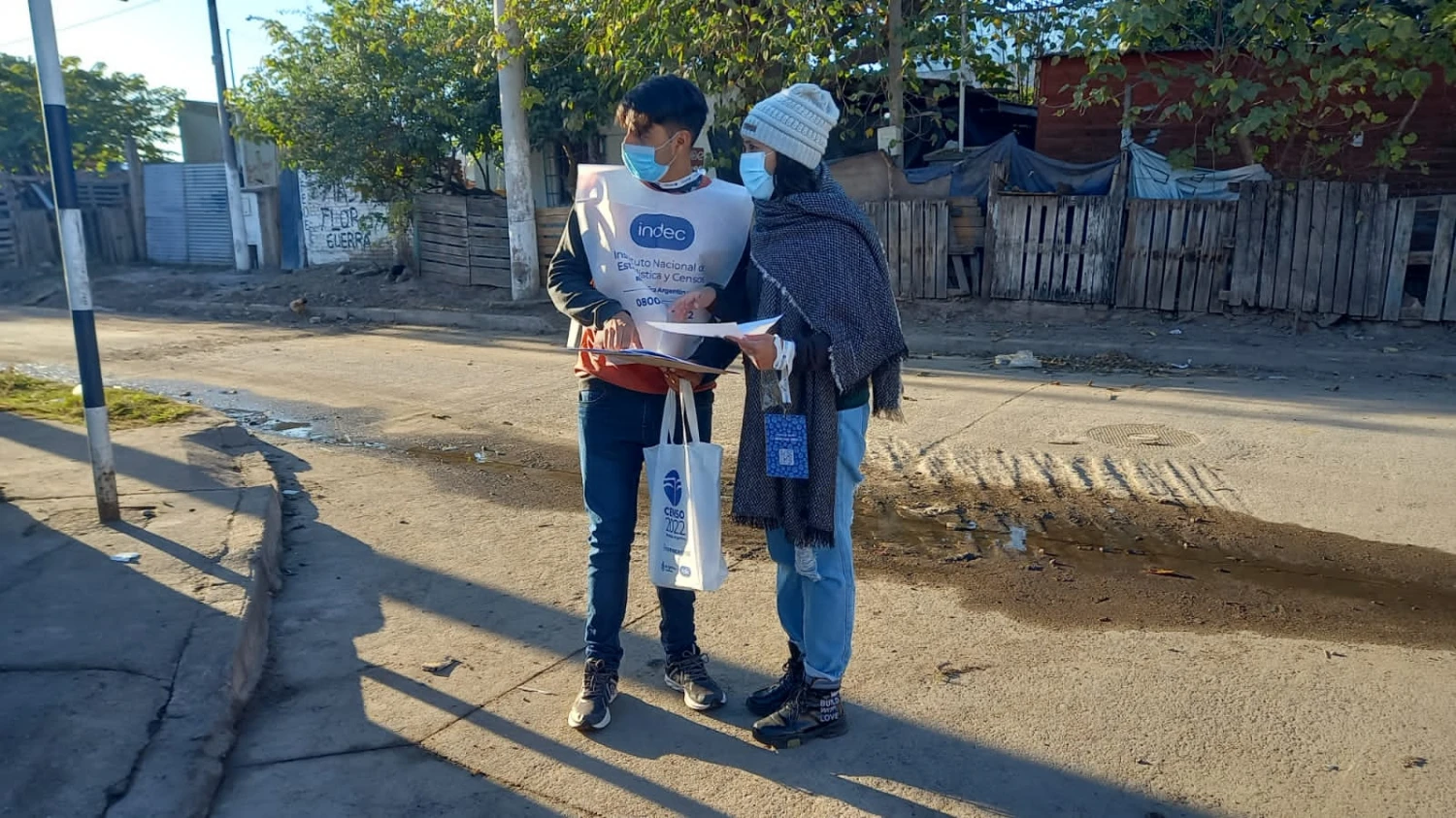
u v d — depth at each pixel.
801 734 3.18
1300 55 10.23
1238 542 4.96
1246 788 2.92
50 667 3.34
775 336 2.84
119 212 22.38
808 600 3.15
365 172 16.70
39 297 18.75
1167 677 3.60
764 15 12.63
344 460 6.71
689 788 2.97
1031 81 18.53
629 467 3.36
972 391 8.55
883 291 2.97
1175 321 11.26
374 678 3.65
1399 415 7.30
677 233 3.22
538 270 15.13
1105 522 5.29
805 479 3.00
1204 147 12.53
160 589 3.98
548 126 16.19
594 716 3.27
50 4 4.27
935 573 4.64
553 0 13.49
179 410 7.50
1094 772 3.01
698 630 4.04
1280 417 7.32
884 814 2.83
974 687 3.54
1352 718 3.29
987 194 12.28
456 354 11.31
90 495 5.21
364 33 16.00
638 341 3.11
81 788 2.74
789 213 2.94
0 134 23.02
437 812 2.86
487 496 5.87
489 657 3.82
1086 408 7.80
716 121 13.29
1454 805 2.82
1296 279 10.71
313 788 2.97
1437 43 9.92
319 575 4.64
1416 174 12.04
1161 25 10.11
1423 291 10.42
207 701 3.19
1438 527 5.08
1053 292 11.81
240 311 16.12
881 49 12.84
